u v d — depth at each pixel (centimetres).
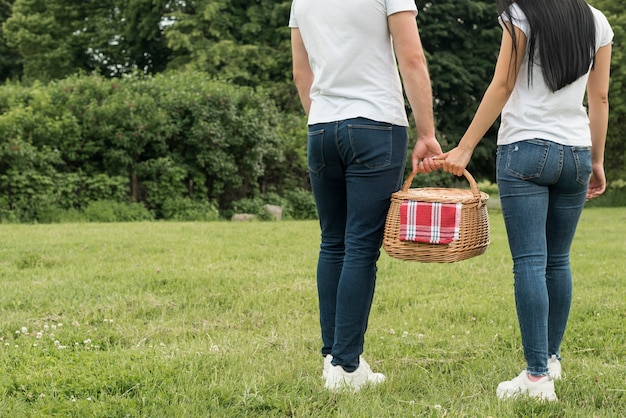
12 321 443
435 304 513
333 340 329
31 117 1421
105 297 529
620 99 2267
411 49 291
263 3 2414
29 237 882
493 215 1708
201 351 363
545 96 288
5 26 2786
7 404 281
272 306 508
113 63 2853
